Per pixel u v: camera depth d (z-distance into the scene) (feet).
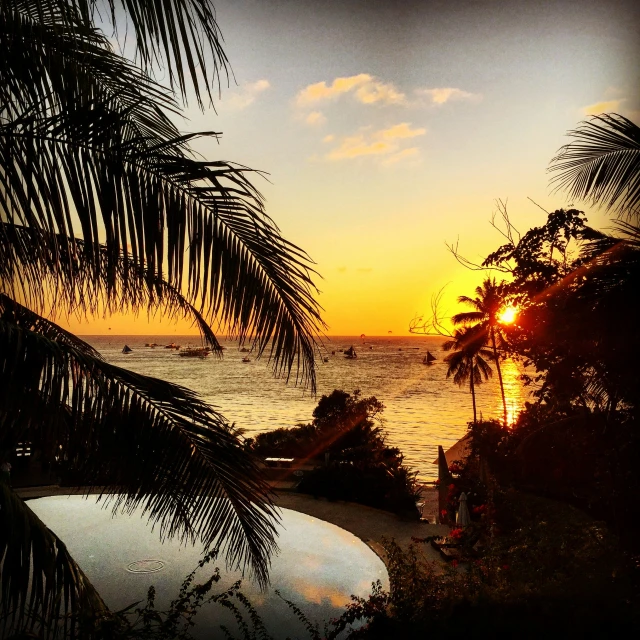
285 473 54.54
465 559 24.90
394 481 47.44
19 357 7.47
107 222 7.96
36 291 9.89
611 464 27.20
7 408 7.36
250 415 174.81
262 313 8.87
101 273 10.11
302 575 19.61
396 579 18.11
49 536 9.15
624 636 13.33
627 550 21.24
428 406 217.77
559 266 29.81
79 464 8.43
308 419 163.43
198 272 8.49
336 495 47.26
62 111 7.67
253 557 10.17
